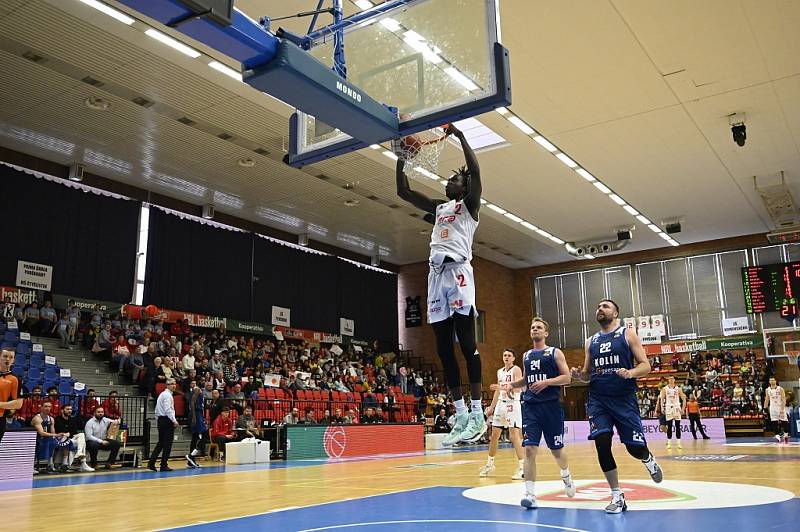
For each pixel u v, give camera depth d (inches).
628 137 628.1
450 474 387.2
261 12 421.7
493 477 356.8
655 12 433.7
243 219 876.6
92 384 617.3
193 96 532.4
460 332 146.6
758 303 981.8
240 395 674.8
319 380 818.8
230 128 593.6
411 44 156.6
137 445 577.9
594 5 425.7
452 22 153.6
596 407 222.2
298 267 927.7
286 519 206.4
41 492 319.9
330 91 131.0
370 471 424.5
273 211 840.9
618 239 970.7
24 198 644.7
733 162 697.0
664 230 964.0
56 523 207.6
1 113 565.3
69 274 673.6
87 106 550.9
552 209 844.6
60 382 579.2
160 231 758.5
